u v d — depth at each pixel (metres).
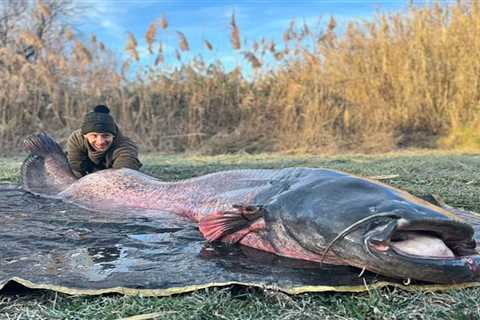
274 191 3.28
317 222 2.81
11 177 6.29
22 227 3.72
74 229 3.67
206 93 12.34
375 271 2.58
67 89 12.12
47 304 2.30
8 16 14.43
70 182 5.27
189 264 2.82
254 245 3.21
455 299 2.28
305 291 2.39
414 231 2.58
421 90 11.77
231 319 2.14
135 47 11.94
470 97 11.45
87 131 5.40
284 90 12.07
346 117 11.18
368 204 2.68
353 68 12.11
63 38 14.07
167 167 7.43
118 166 5.48
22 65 11.95
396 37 12.19
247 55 12.19
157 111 12.21
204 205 3.84
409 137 11.64
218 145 11.34
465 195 4.83
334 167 7.01
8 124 11.33
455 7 12.02
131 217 4.06
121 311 2.20
